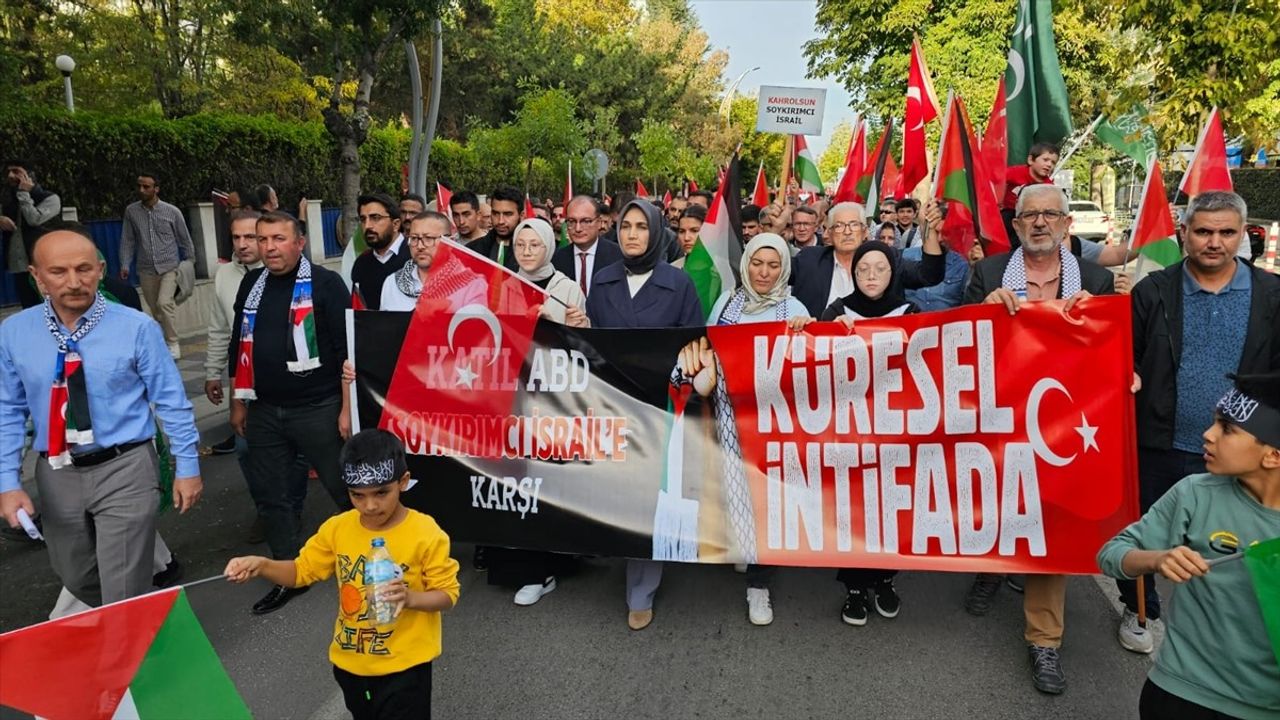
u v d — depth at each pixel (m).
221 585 4.79
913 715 3.45
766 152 54.34
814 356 3.96
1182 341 3.71
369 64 12.43
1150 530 2.55
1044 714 3.46
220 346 5.37
